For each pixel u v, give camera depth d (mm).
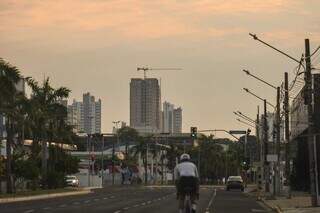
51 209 46750
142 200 63562
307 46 46406
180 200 28891
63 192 78750
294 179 95125
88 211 44156
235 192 94812
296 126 93938
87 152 190000
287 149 63719
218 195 81062
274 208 48125
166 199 66188
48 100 84438
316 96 74562
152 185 153500
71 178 116938
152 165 198125
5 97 65812
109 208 48375
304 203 53250
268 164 83250
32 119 79625
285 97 60781
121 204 55188
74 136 103438
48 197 71188
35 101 81500
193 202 28781
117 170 180500
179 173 28922
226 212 44188
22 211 44156
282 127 92938
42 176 86750
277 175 73500
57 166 99188
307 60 46562
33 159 88250
